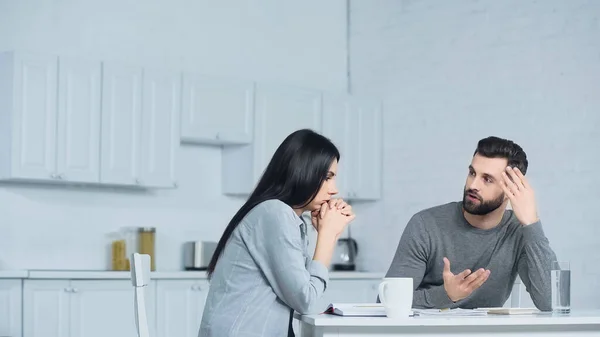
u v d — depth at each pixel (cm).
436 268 362
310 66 708
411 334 272
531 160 602
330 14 725
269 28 685
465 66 646
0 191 553
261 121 639
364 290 664
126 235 599
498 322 274
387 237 691
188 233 634
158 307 569
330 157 304
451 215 363
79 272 538
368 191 691
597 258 562
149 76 583
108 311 550
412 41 683
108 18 601
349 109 687
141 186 581
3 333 508
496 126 625
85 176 553
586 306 566
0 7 557
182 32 636
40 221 568
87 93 555
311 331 282
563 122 585
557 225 584
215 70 652
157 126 585
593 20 573
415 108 679
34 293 520
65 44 581
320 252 301
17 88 528
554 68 593
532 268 332
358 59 723
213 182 648
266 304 294
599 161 564
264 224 294
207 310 299
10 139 526
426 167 668
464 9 648
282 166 303
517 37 616
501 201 349
